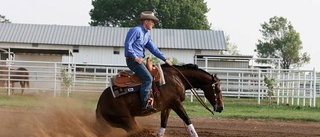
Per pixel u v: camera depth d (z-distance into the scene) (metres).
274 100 27.09
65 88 22.59
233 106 21.53
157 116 15.84
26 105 17.77
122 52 46.22
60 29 48.25
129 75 9.70
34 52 33.72
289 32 81.38
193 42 46.62
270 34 82.69
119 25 76.25
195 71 10.38
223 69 23.41
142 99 9.54
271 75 24.47
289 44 79.81
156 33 47.78
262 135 12.42
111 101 9.60
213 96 10.50
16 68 25.16
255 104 23.16
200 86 10.47
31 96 22.28
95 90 23.08
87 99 19.97
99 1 76.75
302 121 16.12
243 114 17.38
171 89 9.88
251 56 36.44
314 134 12.91
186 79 10.28
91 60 46.00
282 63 81.81
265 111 19.23
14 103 18.50
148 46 10.05
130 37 9.52
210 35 48.31
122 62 46.09
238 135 12.30
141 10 73.38
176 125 13.95
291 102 24.86
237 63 38.06
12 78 23.97
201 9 76.81
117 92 9.58
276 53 82.31
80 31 48.19
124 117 9.57
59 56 34.62
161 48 45.78
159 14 73.38
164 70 10.11
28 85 24.08
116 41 46.53
